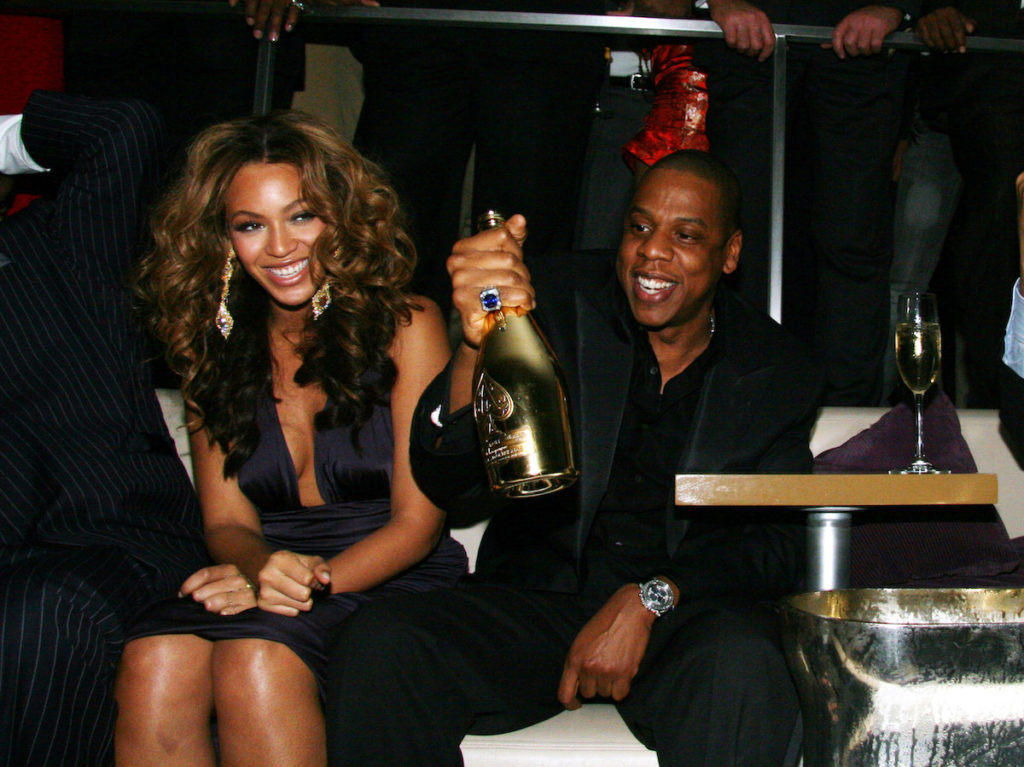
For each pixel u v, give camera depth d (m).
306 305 1.92
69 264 2.00
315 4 2.62
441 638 1.62
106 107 2.02
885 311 2.74
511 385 1.40
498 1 2.72
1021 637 1.33
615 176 3.06
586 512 1.84
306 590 1.62
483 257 1.38
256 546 1.85
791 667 1.46
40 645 1.64
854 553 2.13
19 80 2.92
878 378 2.75
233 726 1.58
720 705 1.54
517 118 2.70
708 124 2.74
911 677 1.34
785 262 2.96
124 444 1.96
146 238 2.08
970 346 2.80
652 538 1.97
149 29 2.88
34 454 1.88
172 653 1.62
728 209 1.94
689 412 1.97
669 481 1.96
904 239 3.03
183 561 1.92
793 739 1.57
